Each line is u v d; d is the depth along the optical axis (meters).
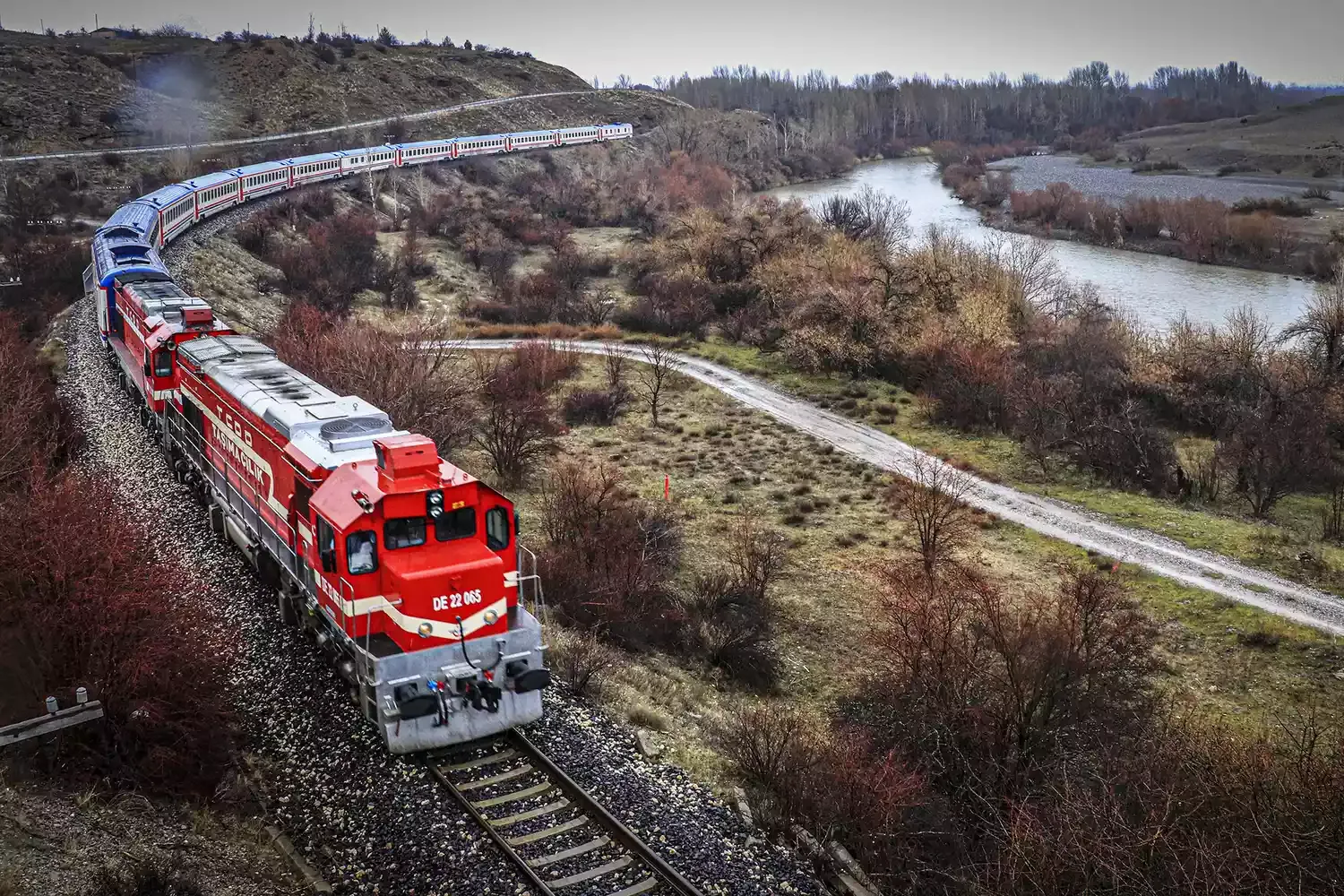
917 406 56.62
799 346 62.22
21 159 103.62
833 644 33.06
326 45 179.75
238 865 15.97
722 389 59.25
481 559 19.45
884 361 61.31
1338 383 52.84
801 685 30.72
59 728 16.59
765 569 35.41
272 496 23.69
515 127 171.38
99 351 46.56
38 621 18.20
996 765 23.30
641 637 30.64
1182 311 77.00
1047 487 45.59
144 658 17.78
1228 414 51.25
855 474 47.31
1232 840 17.84
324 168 108.31
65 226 82.31
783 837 19.55
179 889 14.65
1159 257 99.38
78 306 54.91
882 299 64.31
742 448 50.41
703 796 19.89
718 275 80.69
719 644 31.17
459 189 119.44
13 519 19.69
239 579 25.69
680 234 86.81
